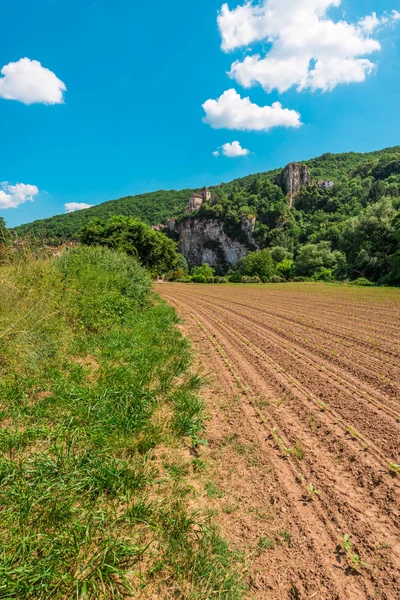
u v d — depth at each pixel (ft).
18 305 18.71
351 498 9.19
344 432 12.64
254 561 7.29
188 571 6.95
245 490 9.62
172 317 37.37
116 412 12.85
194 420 13.39
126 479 9.39
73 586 6.23
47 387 14.58
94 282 29.58
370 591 6.52
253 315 41.98
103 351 20.86
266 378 18.62
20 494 8.12
